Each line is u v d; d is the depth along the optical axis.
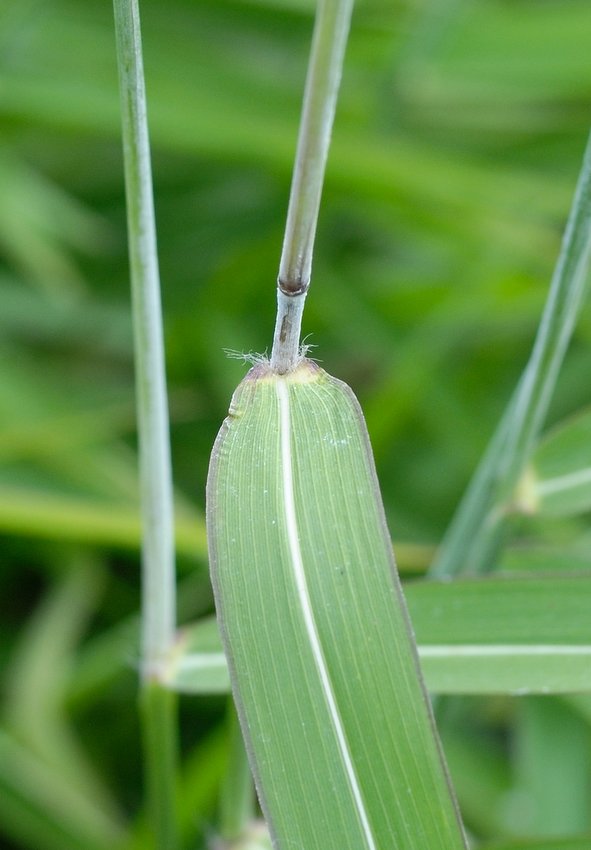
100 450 0.41
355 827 0.19
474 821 0.37
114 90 0.42
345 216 0.52
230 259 0.47
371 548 0.20
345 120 0.46
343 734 0.19
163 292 0.48
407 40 0.45
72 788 0.35
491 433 0.45
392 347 0.45
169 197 0.49
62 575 0.43
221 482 0.20
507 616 0.23
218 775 0.32
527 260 0.43
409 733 0.19
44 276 0.46
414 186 0.41
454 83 0.45
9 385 0.43
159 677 0.25
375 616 0.20
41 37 0.42
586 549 0.27
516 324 0.49
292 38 0.47
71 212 0.46
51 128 0.45
